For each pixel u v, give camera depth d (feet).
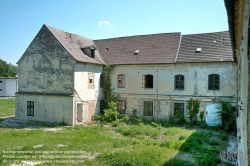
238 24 23.91
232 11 20.38
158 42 79.87
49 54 68.03
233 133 55.67
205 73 66.18
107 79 79.20
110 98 78.38
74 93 64.64
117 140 45.52
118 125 63.98
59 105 66.23
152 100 73.61
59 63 66.49
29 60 71.15
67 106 65.00
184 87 69.05
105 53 84.53
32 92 70.74
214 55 66.18
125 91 77.46
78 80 66.39
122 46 84.89
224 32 72.02
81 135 50.26
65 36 73.00
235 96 62.34
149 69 74.02
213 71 65.16
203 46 71.15
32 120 70.13
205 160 32.14
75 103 64.95
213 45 69.62
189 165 30.09
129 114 76.95
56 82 67.15
